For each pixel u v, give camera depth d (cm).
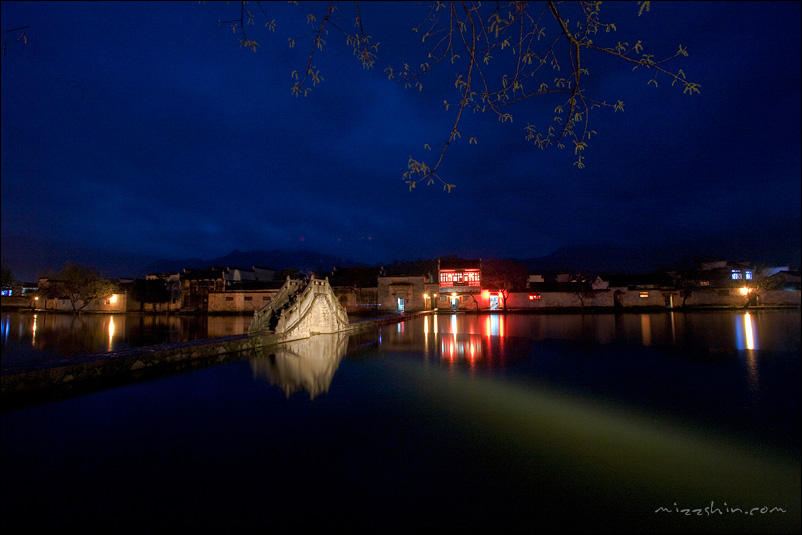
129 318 4769
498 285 5516
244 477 704
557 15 238
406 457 817
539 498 689
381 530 579
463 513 632
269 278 6844
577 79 249
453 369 1683
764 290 5400
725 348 2250
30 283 7231
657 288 5438
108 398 1080
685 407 1227
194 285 5847
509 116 264
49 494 621
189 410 1019
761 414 1177
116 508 592
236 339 1811
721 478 778
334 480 709
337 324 2850
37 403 1012
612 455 870
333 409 1087
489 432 969
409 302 5400
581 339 2636
